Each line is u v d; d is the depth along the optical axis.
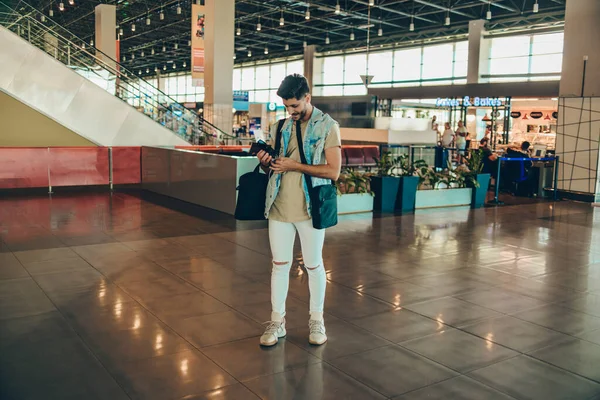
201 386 3.04
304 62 37.03
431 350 3.63
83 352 3.47
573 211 10.11
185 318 4.13
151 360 3.37
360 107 23.14
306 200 3.40
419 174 10.36
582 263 6.14
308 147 3.40
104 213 8.74
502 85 18.78
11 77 11.98
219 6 19.38
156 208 9.34
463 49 29.72
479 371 3.33
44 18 14.19
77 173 11.41
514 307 4.57
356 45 34.25
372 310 4.41
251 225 7.93
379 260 6.07
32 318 4.07
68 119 12.74
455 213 9.55
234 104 32.31
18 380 3.07
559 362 3.48
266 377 3.17
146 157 11.66
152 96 15.25
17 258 5.84
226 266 5.67
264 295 4.73
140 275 5.29
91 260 5.82
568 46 11.66
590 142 11.38
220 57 19.55
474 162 10.88
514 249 6.78
